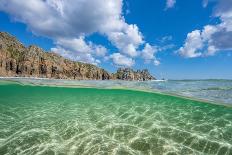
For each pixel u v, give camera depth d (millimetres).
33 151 5699
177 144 6297
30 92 20234
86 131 7316
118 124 8195
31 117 9305
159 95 19078
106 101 14586
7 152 5652
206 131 7504
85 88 25719
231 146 6176
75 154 5547
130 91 22781
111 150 5789
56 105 12641
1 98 15242
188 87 22234
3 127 7715
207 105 13258
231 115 10188
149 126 7996
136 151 5785
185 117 9633
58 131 7324
